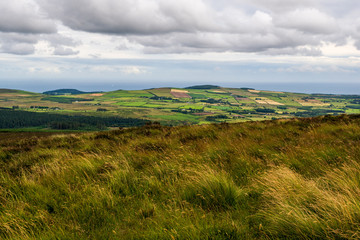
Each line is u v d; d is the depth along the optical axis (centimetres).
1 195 482
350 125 1068
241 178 525
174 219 359
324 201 337
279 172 471
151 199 443
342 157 578
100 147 942
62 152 898
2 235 355
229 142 829
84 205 428
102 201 438
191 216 367
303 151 642
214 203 414
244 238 314
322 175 489
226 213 381
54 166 664
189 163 603
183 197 443
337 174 446
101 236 345
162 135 1145
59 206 438
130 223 374
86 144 1062
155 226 349
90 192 477
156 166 594
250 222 356
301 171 535
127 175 552
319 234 293
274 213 343
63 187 511
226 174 516
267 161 585
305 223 303
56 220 387
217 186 439
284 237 309
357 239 264
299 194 373
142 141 980
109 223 377
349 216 295
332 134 921
